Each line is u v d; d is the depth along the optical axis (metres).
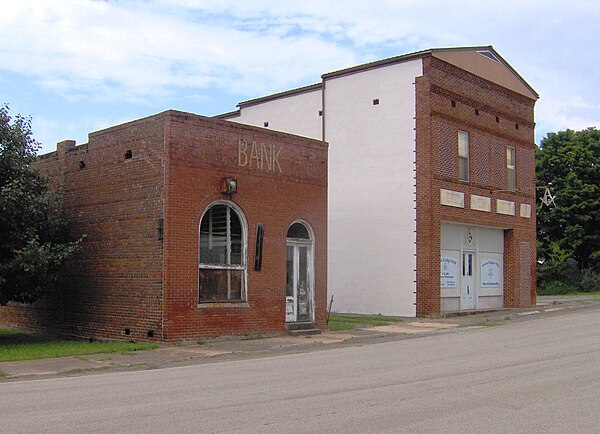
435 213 27.53
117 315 19.58
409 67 28.38
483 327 23.44
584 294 46.25
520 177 33.16
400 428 8.09
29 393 11.12
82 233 21.08
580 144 52.06
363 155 29.75
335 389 10.90
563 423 8.31
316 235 22.02
